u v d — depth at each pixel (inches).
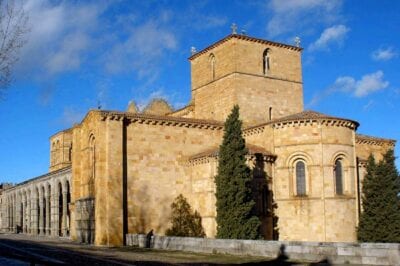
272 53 2485.2
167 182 2080.5
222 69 2439.7
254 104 2384.4
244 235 1724.9
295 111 2507.4
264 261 1267.2
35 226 3449.8
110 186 1935.3
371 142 2578.7
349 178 1984.5
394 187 2015.3
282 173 1991.9
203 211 1996.8
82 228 2164.1
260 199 1950.1
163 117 2122.3
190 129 2176.4
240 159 1791.3
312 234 1904.5
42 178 3314.5
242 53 2390.5
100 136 1964.8
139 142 2052.2
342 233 1915.6
